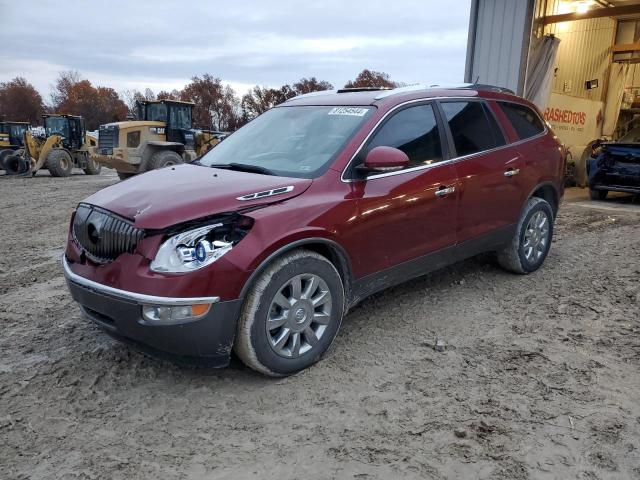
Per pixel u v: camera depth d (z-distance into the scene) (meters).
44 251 7.32
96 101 78.94
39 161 20.28
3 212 11.02
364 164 3.76
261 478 2.56
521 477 2.54
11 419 3.06
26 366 3.71
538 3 12.66
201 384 3.43
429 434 2.88
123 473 2.61
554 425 2.94
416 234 4.16
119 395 3.32
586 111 14.42
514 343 3.96
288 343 3.46
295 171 3.79
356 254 3.74
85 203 3.67
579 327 4.26
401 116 4.20
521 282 5.34
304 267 3.41
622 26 15.93
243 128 4.94
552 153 5.54
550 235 5.70
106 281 3.21
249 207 3.29
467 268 5.75
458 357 3.75
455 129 4.57
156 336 3.07
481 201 4.68
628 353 3.80
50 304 5.02
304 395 3.28
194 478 2.57
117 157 15.91
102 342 4.08
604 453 2.71
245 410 3.13
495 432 2.88
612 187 10.64
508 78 10.54
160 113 17.22
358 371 3.56
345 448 2.77
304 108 4.61
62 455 2.75
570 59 14.70
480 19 10.79
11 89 81.94
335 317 3.66
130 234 3.16
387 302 4.81
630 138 12.26
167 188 3.51
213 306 3.06
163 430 2.96
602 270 5.73
